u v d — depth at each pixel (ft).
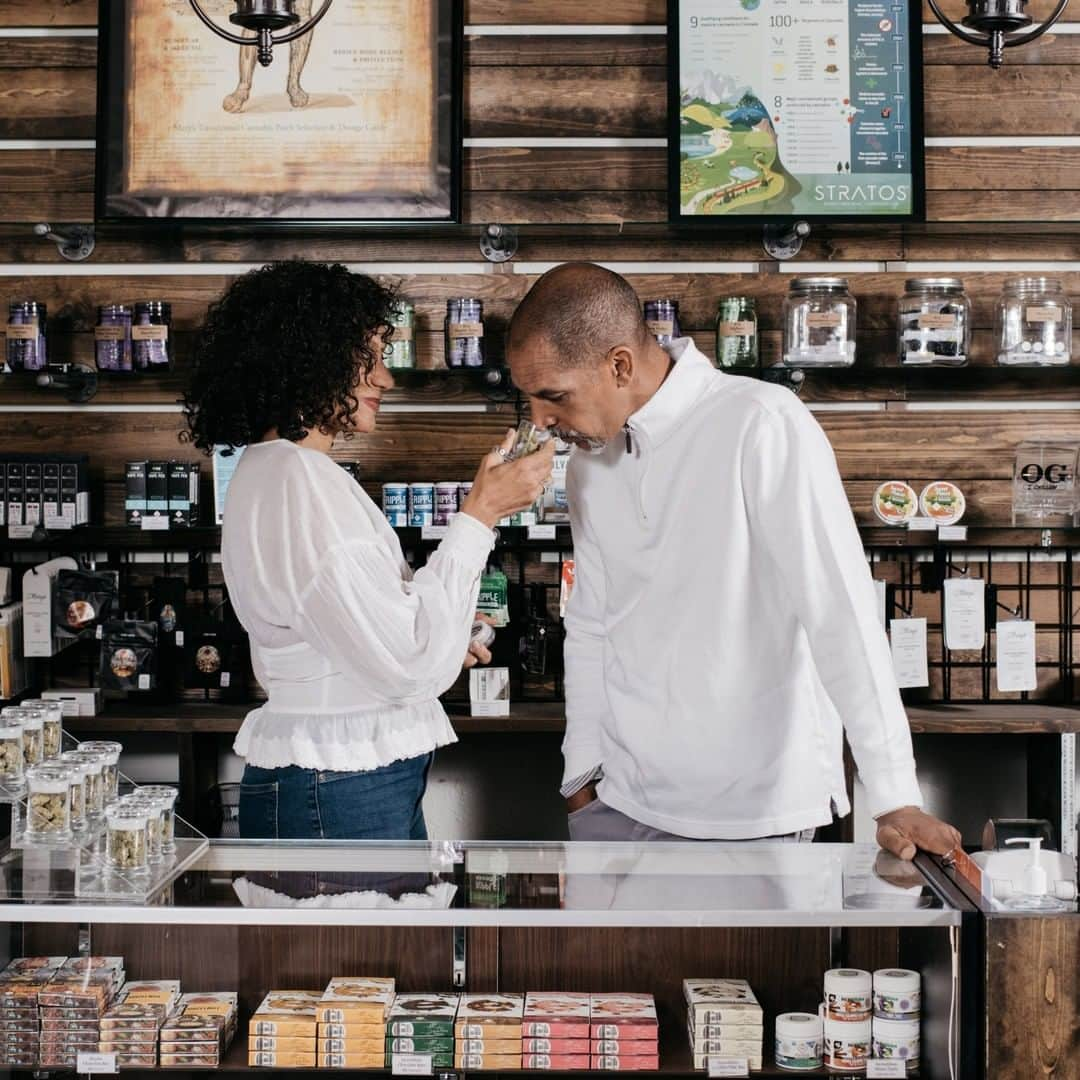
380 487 13.06
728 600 7.22
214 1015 6.64
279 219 12.57
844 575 6.84
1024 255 13.04
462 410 13.01
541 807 13.01
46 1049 6.52
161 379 12.97
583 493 7.88
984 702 12.96
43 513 12.26
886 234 12.96
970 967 5.94
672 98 12.66
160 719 11.91
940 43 12.93
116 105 12.62
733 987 6.88
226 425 7.75
